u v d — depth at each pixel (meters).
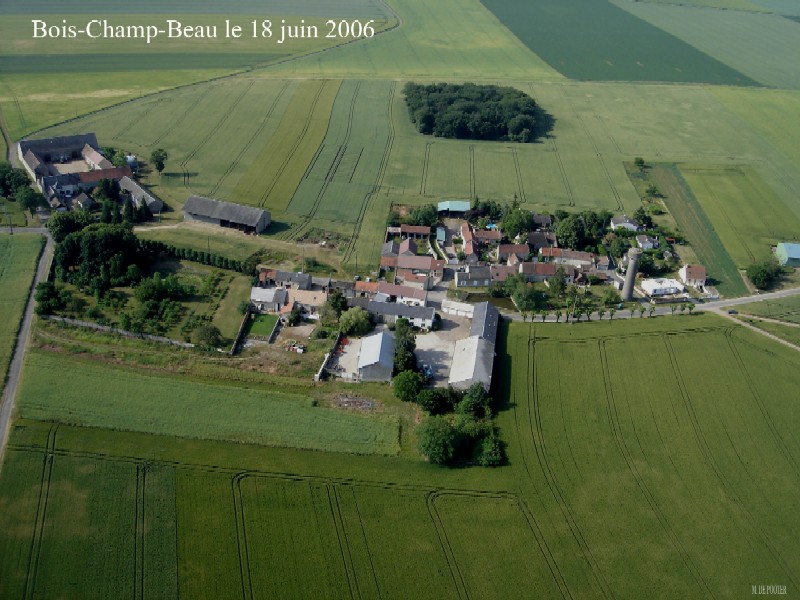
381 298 199.00
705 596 124.00
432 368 176.25
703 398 168.38
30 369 166.12
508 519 136.38
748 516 139.00
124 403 157.88
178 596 119.62
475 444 151.75
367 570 125.50
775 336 192.50
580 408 164.25
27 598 117.69
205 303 195.50
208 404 159.50
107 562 124.00
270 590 121.38
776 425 161.25
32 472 139.12
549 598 122.69
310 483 141.12
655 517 138.12
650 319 198.75
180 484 139.12
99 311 189.38
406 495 140.12
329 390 167.12
